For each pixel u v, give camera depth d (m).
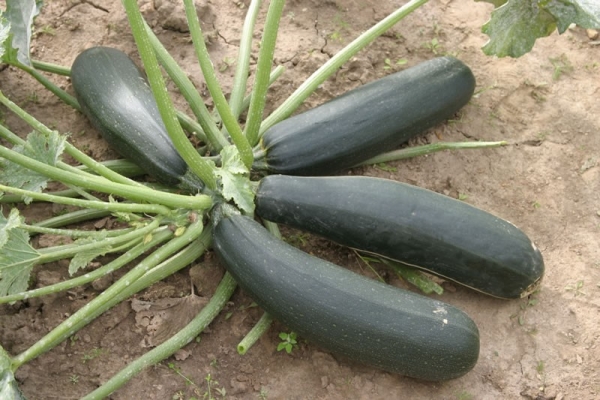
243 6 1.10
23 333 0.88
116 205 0.81
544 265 0.92
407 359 0.82
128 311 0.90
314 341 0.84
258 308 0.91
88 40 1.06
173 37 1.07
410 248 0.87
